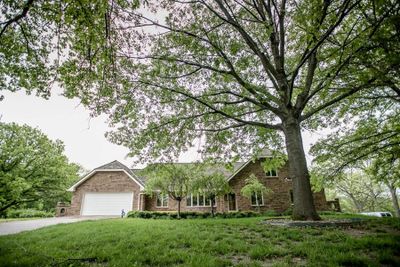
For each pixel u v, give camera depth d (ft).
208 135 40.34
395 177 39.88
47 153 87.66
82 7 16.62
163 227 27.07
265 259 13.93
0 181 72.79
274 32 34.65
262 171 76.28
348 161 38.47
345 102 38.73
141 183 75.61
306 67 38.81
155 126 36.24
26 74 25.57
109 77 24.36
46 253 16.46
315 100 40.24
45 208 128.88
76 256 15.34
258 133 42.57
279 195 73.05
